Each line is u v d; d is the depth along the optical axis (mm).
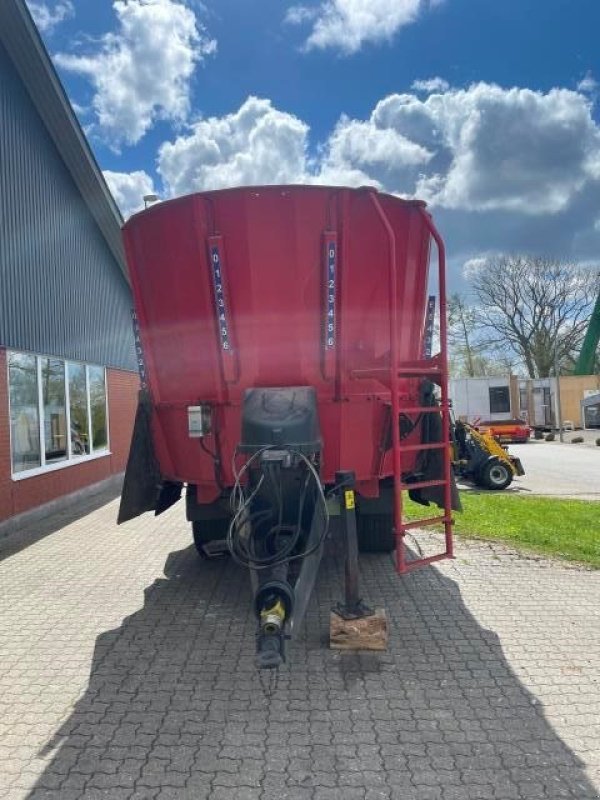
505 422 33469
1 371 9148
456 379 38281
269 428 4195
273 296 4820
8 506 9172
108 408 14781
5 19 9109
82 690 4086
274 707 3840
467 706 3809
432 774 3145
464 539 7730
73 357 12383
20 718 3738
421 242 5461
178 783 3096
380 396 5070
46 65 9891
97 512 10844
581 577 6285
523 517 9180
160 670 4371
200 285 4922
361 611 4695
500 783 3066
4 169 9523
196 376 5074
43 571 6879
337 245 4762
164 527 9289
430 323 5691
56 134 11156
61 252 11844
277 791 3027
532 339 50594
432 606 5508
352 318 4910
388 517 6738
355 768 3203
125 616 5430
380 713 3748
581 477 16812
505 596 5750
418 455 5566
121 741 3477
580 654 4508
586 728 3545
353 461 5031
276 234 4762
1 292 9242
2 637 4973
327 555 7105
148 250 5309
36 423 10500
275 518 4391
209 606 5672
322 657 4523
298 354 4836
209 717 3732
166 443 5543
